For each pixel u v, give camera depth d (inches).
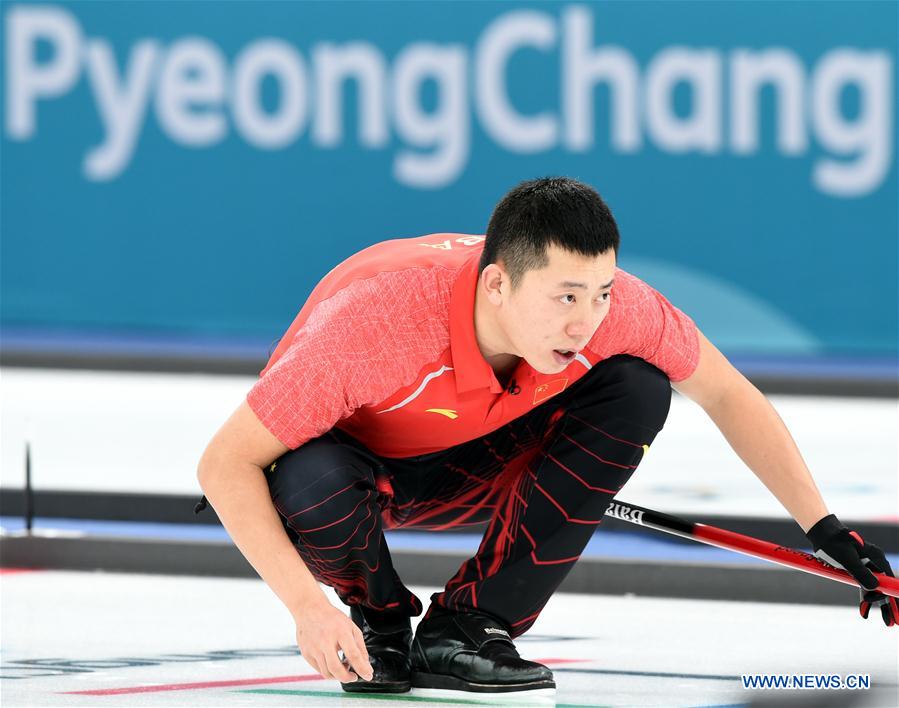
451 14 964.0
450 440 331.9
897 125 957.2
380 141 977.5
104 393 856.9
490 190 969.5
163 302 1012.5
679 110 962.1
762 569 473.1
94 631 404.8
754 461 335.6
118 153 1002.7
